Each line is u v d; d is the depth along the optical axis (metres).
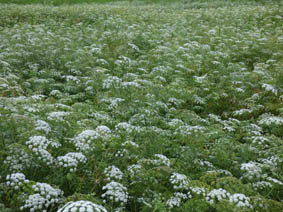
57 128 5.17
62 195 3.92
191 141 5.41
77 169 4.47
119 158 4.93
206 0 30.83
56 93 8.05
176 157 5.50
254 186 4.61
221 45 13.63
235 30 17.48
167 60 11.33
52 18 20.23
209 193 3.87
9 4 27.02
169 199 3.99
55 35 14.12
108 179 4.16
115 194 3.81
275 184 4.53
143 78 9.73
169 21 20.17
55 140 4.64
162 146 5.51
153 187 4.37
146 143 5.32
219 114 8.39
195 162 5.06
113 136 5.05
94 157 4.86
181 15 22.22
